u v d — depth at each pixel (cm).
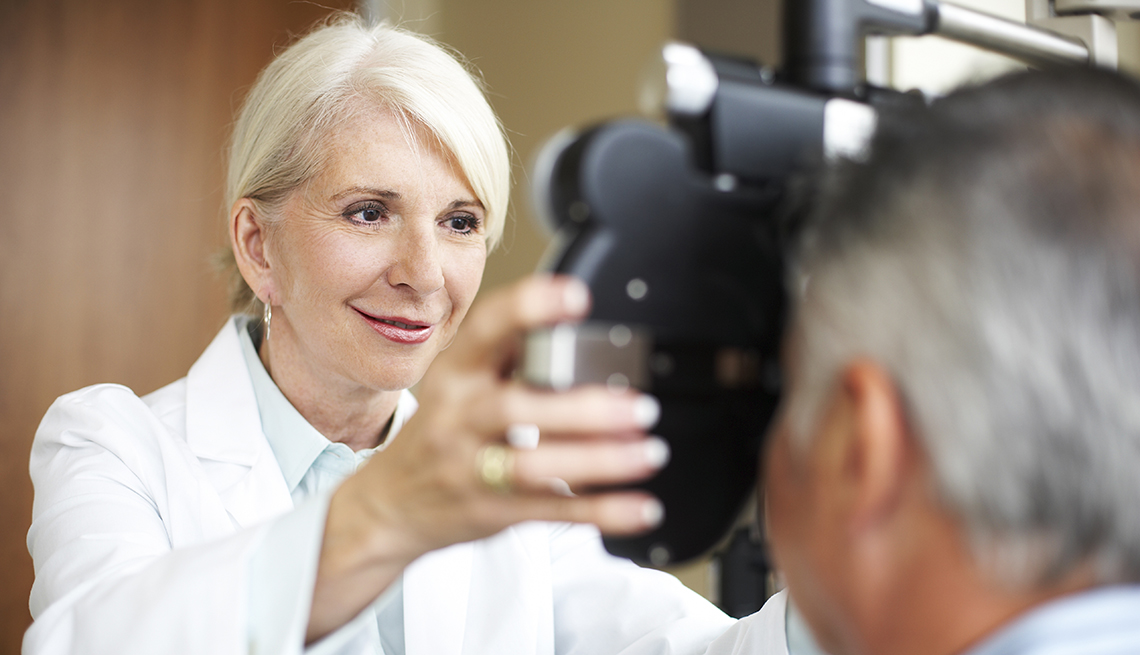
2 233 215
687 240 38
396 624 102
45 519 86
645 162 37
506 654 97
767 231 40
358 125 100
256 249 108
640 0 234
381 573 48
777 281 40
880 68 131
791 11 43
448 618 98
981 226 33
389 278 103
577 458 36
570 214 37
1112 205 33
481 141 104
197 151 241
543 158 38
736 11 209
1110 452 32
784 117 40
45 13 219
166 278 236
